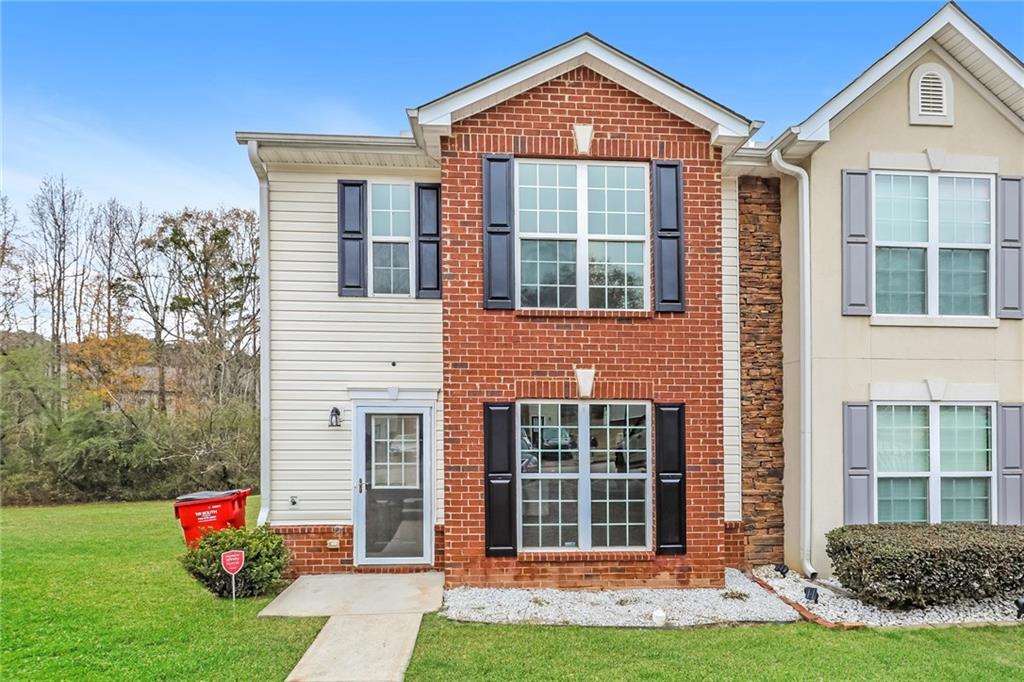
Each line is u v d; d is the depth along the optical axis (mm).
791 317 8070
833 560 6910
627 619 5918
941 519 7719
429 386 7961
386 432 7945
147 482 17125
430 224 8070
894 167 7809
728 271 8281
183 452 17734
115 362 21906
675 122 7230
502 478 6895
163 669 4746
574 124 7141
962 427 7828
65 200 24562
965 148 7906
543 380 6984
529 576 6891
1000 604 6363
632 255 7266
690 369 7102
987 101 7969
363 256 7957
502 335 6980
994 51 7594
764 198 8383
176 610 6211
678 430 7043
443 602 6445
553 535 7062
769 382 8273
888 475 7707
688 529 7012
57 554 8992
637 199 7270
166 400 22547
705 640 5387
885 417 7773
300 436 7824
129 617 5992
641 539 7109
